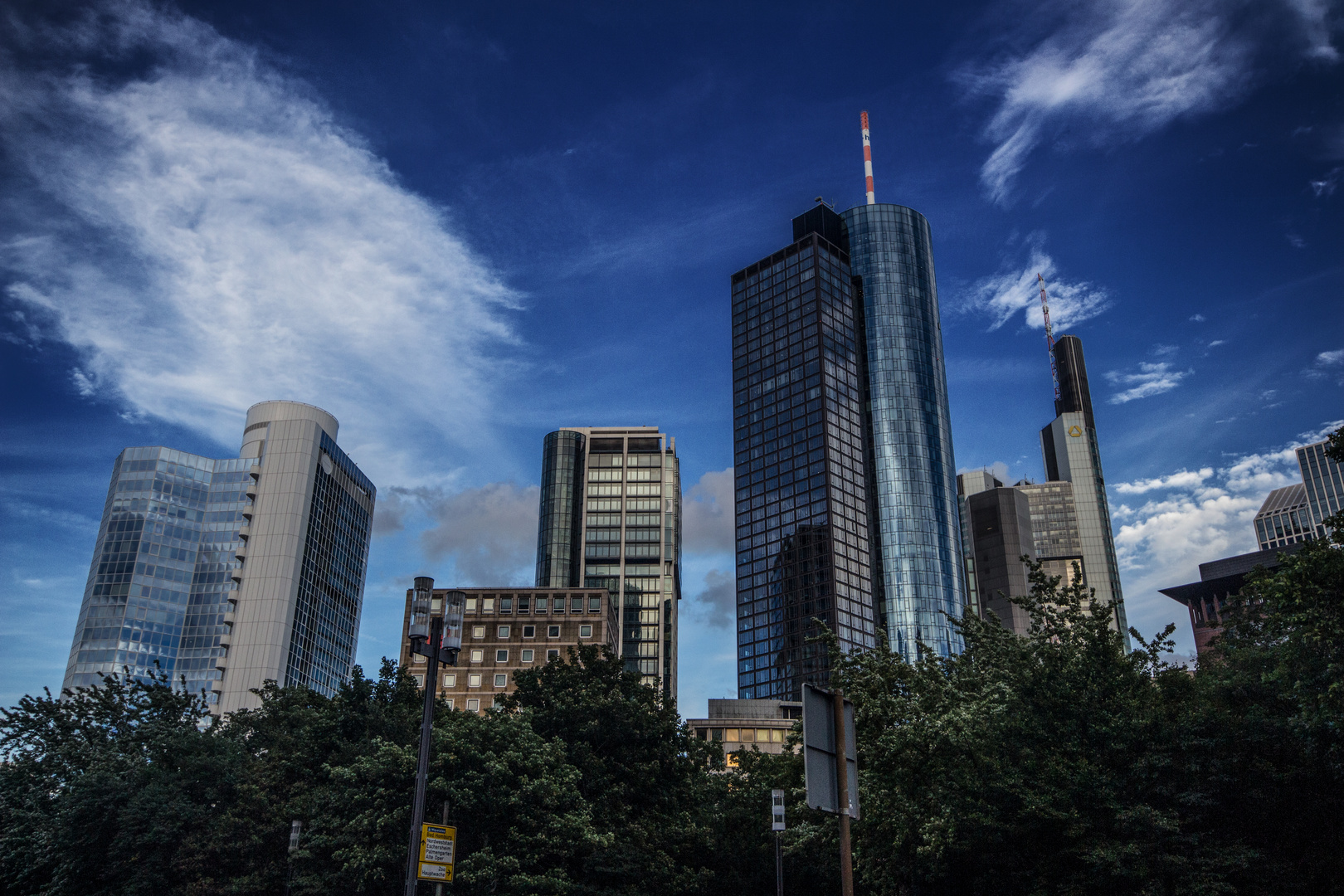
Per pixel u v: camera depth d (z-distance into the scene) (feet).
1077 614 121.60
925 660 141.69
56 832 166.61
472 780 134.62
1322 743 95.25
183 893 156.35
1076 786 102.89
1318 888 96.99
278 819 153.99
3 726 196.34
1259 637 132.05
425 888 134.51
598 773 158.30
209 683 609.01
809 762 36.40
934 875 115.65
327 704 180.14
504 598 457.68
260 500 618.03
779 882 115.65
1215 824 103.65
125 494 634.02
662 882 147.74
